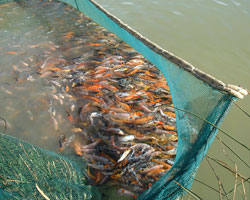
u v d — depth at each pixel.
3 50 7.04
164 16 9.39
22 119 5.13
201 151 2.92
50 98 5.56
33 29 8.07
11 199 2.94
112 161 4.19
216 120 2.90
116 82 5.79
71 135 4.77
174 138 4.53
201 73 3.27
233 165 4.48
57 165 3.80
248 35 8.45
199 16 9.41
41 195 3.19
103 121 4.94
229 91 2.83
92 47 7.10
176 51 7.74
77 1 7.95
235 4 10.16
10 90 5.78
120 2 10.20
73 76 6.05
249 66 7.21
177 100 3.94
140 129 4.71
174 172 3.05
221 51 7.75
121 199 3.67
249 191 4.07
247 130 5.25
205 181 4.22
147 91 5.54
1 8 9.34
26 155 3.79
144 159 4.19
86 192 3.55
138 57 6.63
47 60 6.61
